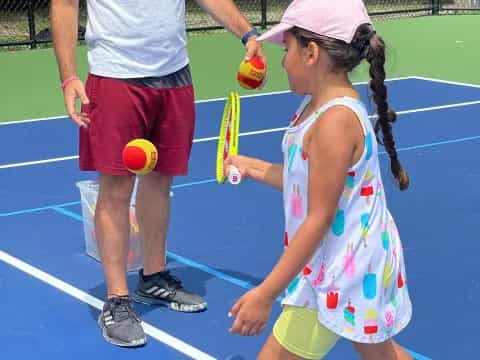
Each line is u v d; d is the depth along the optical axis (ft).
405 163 27.48
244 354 15.40
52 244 20.83
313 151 10.62
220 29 63.77
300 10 10.80
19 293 18.04
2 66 47.47
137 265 19.03
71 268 19.36
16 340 16.05
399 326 11.33
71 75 15.26
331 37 10.62
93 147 15.62
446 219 22.20
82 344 15.88
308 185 10.71
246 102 37.91
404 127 32.58
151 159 13.98
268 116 35.12
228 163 12.53
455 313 16.85
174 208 23.25
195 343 15.84
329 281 10.91
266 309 10.71
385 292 11.09
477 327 16.28
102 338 16.06
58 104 37.76
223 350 15.56
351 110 10.58
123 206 15.98
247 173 12.44
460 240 20.72
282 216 22.59
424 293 17.74
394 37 58.80
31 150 29.89
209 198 24.09
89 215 19.60
